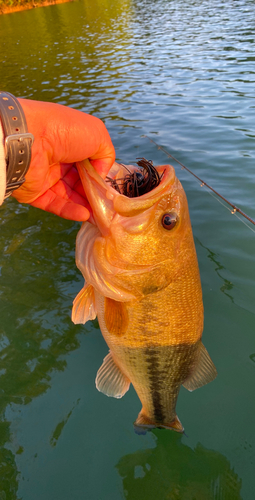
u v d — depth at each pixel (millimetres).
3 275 757
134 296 360
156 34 3975
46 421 508
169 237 333
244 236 807
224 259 749
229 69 2295
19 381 558
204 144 1301
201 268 730
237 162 1133
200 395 541
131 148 1345
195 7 5746
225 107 1677
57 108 258
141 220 321
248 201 927
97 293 401
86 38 4227
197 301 383
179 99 1881
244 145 1255
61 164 304
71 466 464
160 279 349
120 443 488
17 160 230
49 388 549
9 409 522
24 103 245
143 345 393
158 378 423
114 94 2105
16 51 3822
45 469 460
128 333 388
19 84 2514
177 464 474
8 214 997
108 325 392
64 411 521
